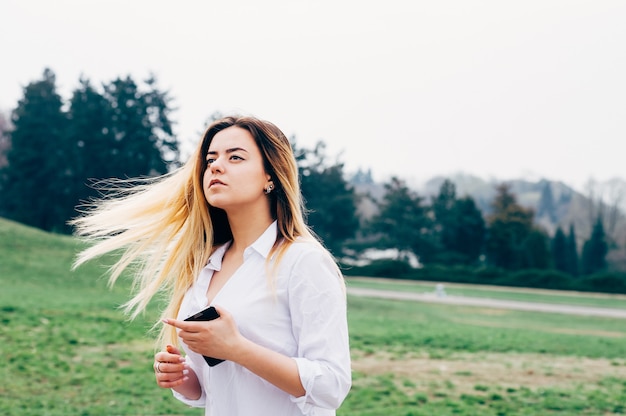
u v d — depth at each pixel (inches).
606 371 437.1
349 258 2313.0
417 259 2332.7
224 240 95.9
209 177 87.4
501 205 2411.4
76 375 345.4
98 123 2154.3
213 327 74.2
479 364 441.4
